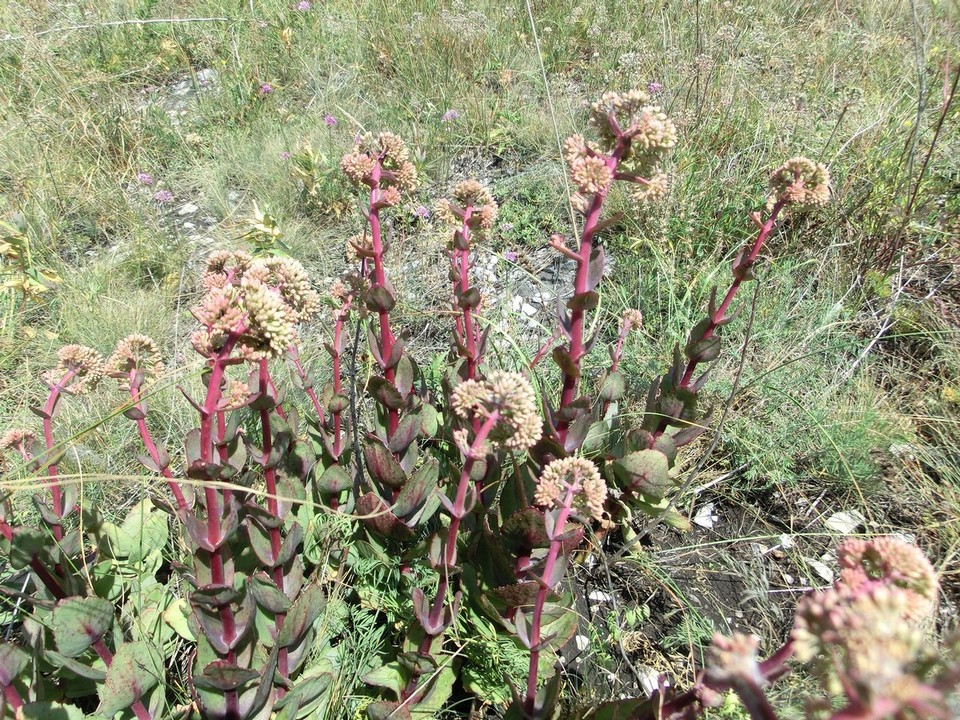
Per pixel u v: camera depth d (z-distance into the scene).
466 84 5.75
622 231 4.51
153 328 3.85
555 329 3.59
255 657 2.08
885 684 0.85
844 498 3.15
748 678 1.10
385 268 4.09
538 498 1.84
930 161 4.49
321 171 4.80
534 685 1.99
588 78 5.91
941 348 3.54
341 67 6.11
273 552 2.14
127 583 2.38
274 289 2.32
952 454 3.16
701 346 2.54
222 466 2.02
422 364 3.65
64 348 2.15
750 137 4.81
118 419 3.17
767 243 4.25
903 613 1.15
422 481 2.43
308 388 2.70
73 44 6.57
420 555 2.46
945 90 4.21
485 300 3.86
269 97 5.94
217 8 7.12
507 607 2.31
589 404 2.17
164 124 5.58
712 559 2.94
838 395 3.42
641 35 6.23
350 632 2.47
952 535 2.84
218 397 1.70
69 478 1.97
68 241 4.59
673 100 4.89
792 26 6.49
